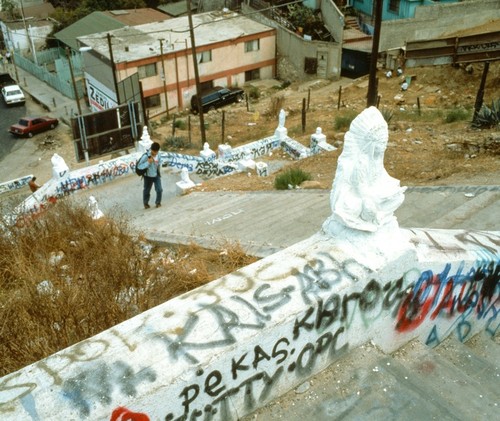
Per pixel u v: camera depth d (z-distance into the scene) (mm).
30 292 4961
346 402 3629
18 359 4230
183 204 12609
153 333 3191
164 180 16656
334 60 35344
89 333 4527
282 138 20297
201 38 36531
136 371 2949
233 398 3334
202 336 3186
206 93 35344
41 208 9359
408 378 3812
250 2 42094
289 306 3434
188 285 5957
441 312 4527
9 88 38906
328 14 36406
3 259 6305
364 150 3721
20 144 32156
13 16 51781
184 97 36281
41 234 7027
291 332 3441
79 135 17797
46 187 15219
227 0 44625
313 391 3719
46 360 3012
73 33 42250
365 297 3789
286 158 19625
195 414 3158
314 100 30438
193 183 15352
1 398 2785
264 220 8758
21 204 10539
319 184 11961
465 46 21609
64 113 37000
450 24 26781
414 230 4574
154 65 33906
